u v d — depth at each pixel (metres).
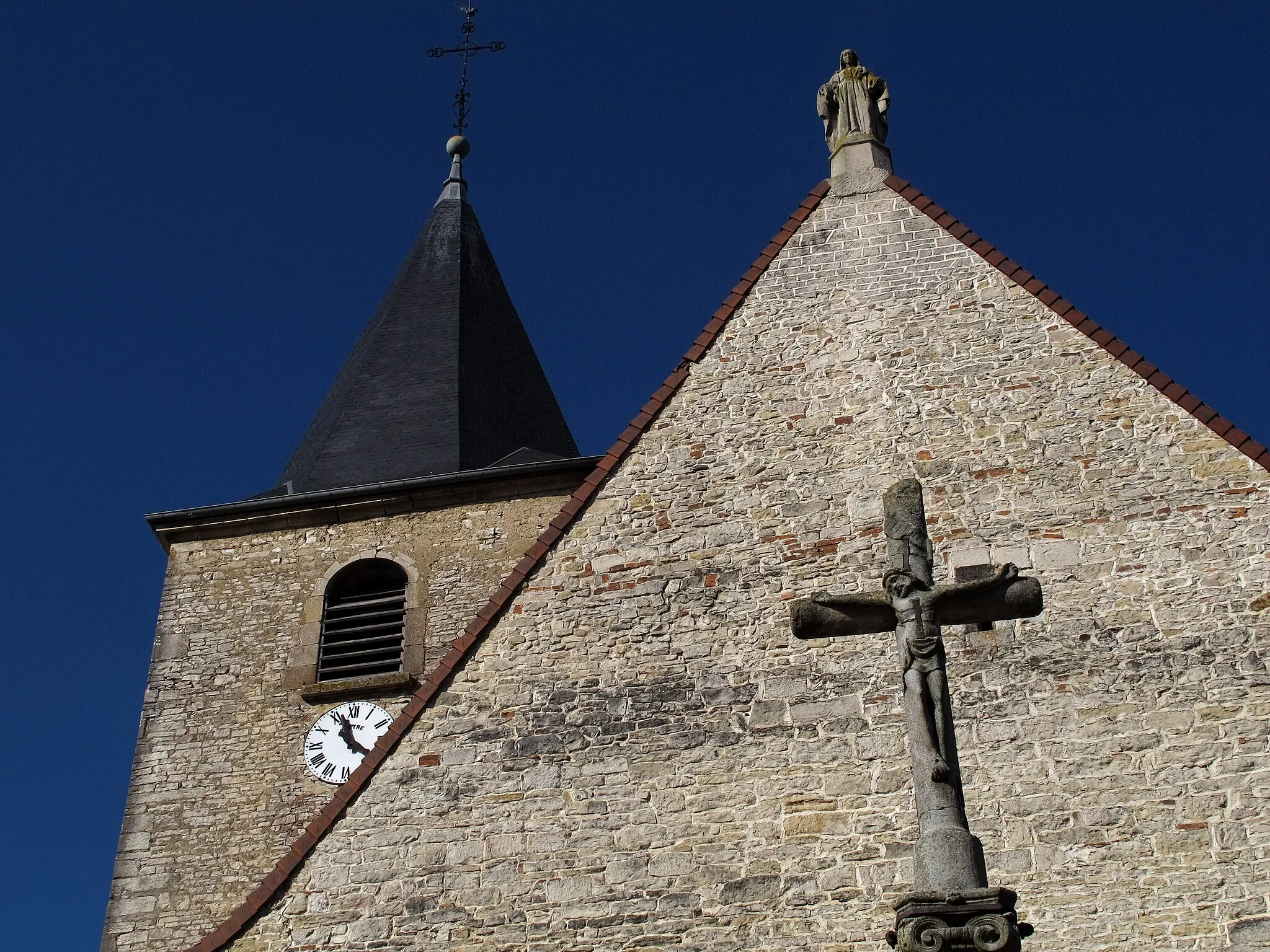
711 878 11.97
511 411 23.09
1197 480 13.39
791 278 15.69
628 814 12.38
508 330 24.83
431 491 19.98
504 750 12.88
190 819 17.41
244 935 12.17
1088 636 12.69
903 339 14.94
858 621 9.40
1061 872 11.55
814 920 11.66
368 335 24.69
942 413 14.32
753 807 12.26
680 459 14.45
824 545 13.68
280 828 17.25
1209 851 11.47
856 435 14.34
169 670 18.70
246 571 19.61
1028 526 13.44
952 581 13.22
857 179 16.44
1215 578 12.83
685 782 12.48
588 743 12.81
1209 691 12.23
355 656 18.62
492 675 13.32
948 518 13.62
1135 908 11.31
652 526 14.03
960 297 15.16
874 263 15.63
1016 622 12.83
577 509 14.23
